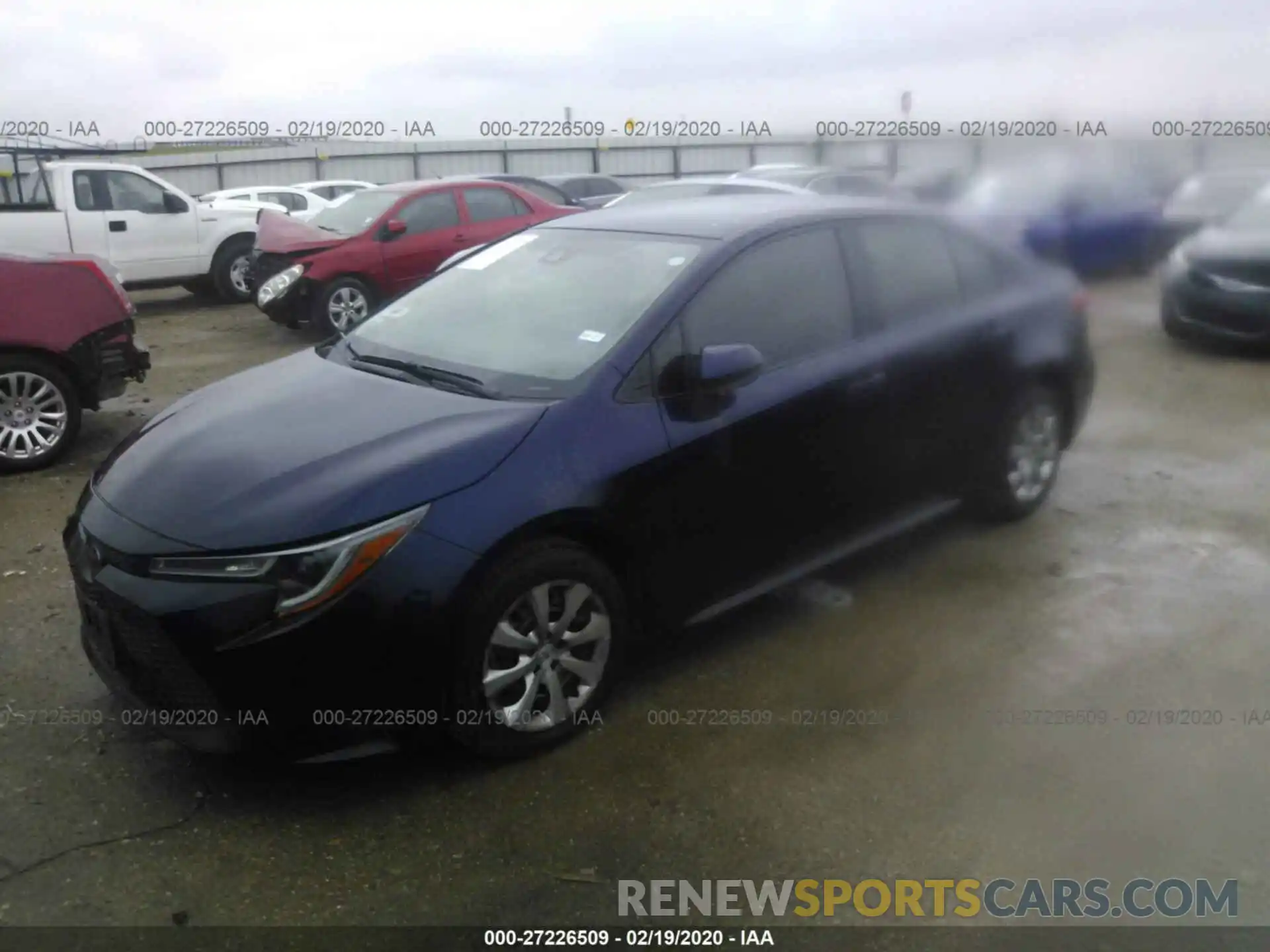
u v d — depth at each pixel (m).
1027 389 5.29
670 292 3.96
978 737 3.69
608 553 3.70
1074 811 3.31
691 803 3.35
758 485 4.05
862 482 4.49
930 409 4.73
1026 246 5.60
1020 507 5.47
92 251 13.09
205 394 4.20
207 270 13.98
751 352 3.78
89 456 6.98
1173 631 4.44
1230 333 9.59
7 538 5.48
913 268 4.80
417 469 3.31
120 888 2.98
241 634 3.09
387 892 2.98
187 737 3.25
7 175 12.96
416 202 11.72
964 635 4.39
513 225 12.17
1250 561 5.11
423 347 4.23
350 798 3.38
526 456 3.46
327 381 4.05
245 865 3.08
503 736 3.47
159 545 3.20
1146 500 5.94
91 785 3.42
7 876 3.01
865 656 4.23
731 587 4.11
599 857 3.12
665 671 4.13
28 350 6.56
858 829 3.24
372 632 3.15
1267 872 3.06
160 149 30.25
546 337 4.00
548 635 3.54
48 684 4.01
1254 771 3.50
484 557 3.29
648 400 3.76
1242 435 7.19
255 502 3.23
